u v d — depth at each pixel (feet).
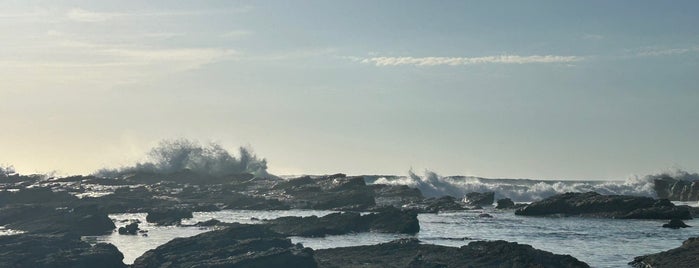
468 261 200.54
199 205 398.83
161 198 425.28
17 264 183.83
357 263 201.26
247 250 200.95
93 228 287.69
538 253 203.21
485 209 428.97
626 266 216.74
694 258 206.90
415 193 469.16
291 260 191.31
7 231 274.77
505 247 206.18
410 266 195.93
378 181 585.22
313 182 480.23
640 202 377.30
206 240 212.02
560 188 574.15
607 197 386.11
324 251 217.56
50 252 195.00
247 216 360.48
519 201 563.48
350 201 415.85
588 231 307.37
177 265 190.70
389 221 292.40
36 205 314.55
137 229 290.56
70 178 488.02
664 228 320.50
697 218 373.20
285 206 406.21
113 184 479.00
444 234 289.12
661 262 208.54
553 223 341.00
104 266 191.11
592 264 220.43
